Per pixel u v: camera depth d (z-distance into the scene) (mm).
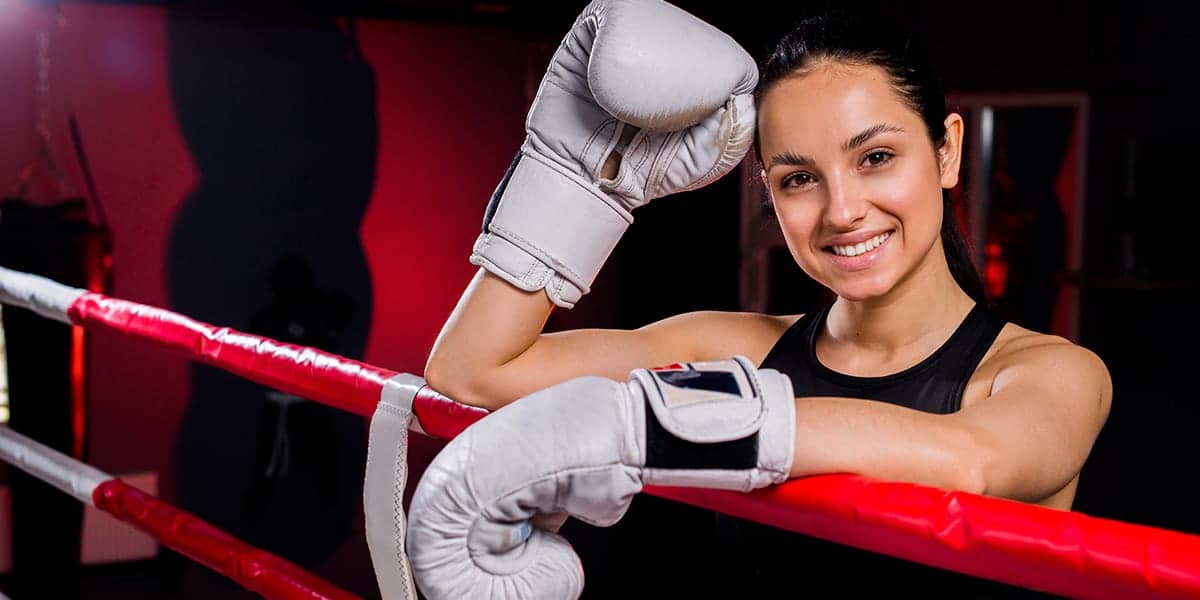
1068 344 927
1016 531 622
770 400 720
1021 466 756
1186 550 567
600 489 708
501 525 720
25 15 5750
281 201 6535
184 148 6250
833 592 1011
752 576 1082
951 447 731
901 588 969
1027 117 7180
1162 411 6070
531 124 931
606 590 4492
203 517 5914
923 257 969
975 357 1002
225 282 6422
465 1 6527
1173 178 6074
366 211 6789
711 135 918
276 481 5840
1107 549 588
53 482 1623
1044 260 7238
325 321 6566
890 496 675
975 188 6766
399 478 951
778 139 950
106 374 5812
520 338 963
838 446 717
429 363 974
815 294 6938
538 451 700
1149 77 6203
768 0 6340
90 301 1535
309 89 6562
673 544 4953
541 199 922
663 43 828
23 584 4234
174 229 6266
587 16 887
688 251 7156
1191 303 6121
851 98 910
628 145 916
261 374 1165
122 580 5039
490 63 7035
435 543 717
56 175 5938
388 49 6754
